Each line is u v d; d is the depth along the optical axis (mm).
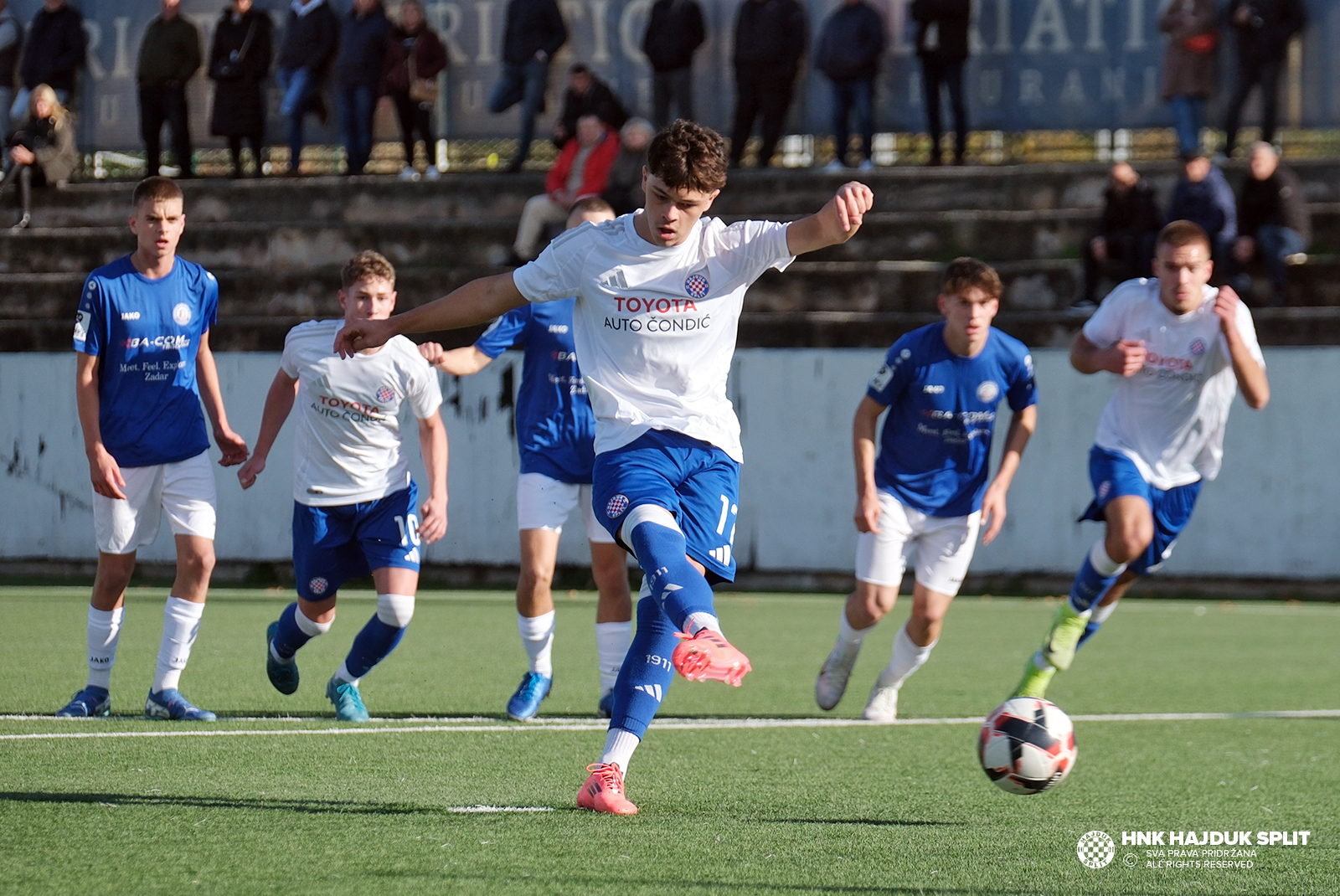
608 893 9992
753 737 18219
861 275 45750
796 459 42031
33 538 43812
